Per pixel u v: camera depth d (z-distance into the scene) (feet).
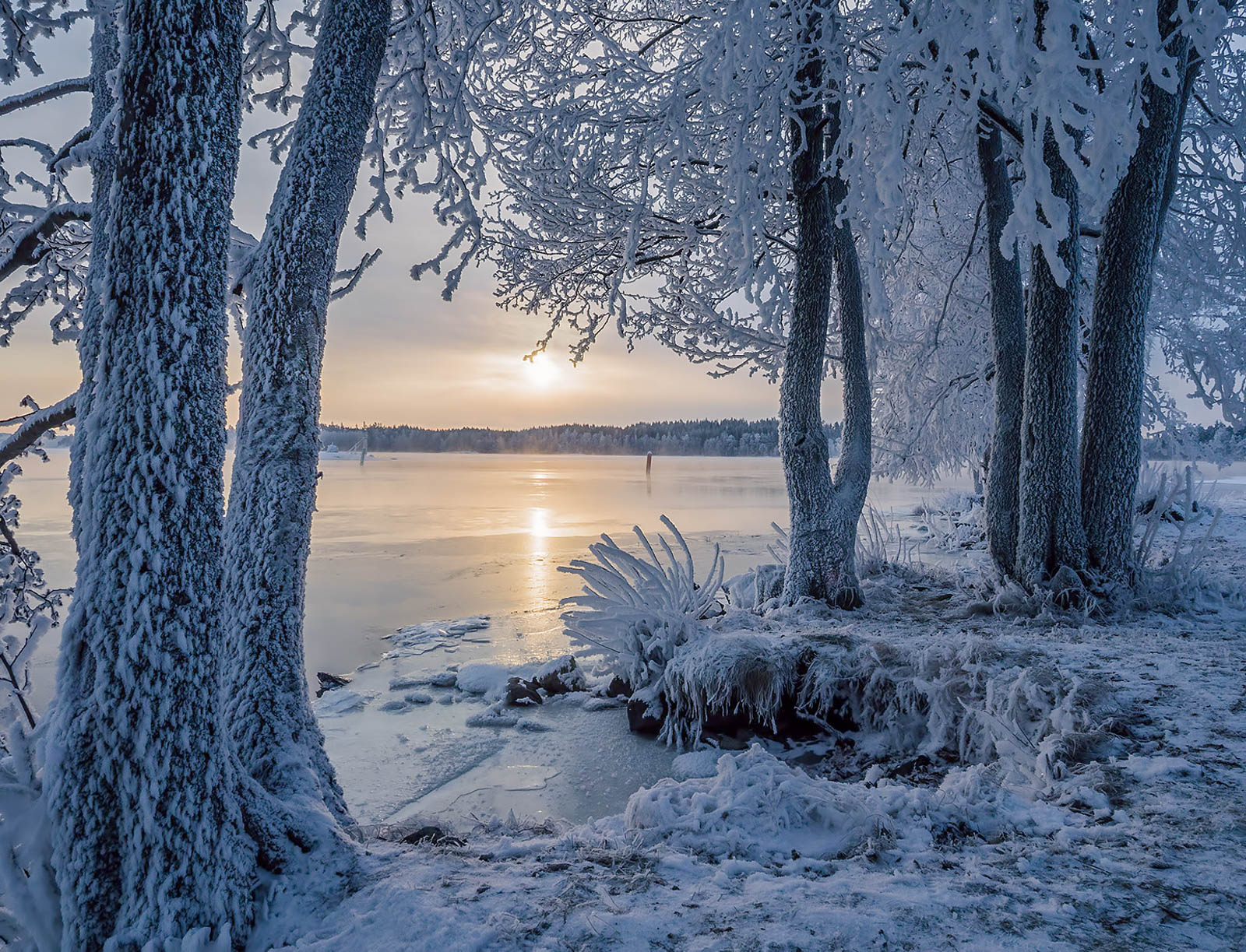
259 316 10.27
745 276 20.29
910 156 30.83
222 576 7.87
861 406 28.96
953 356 42.75
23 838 7.13
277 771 9.30
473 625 30.58
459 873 8.34
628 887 7.92
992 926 6.89
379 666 25.27
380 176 18.54
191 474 7.55
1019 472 27.32
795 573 27.84
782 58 23.02
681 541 23.59
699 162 28.94
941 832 9.35
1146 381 43.88
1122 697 13.76
